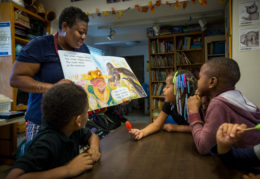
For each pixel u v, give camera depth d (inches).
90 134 36.7
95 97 39.9
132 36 219.6
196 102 36.2
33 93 44.2
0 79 95.4
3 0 94.5
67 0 124.0
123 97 44.4
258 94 94.9
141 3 112.4
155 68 193.6
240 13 96.2
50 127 27.6
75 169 23.6
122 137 41.4
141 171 24.1
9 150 92.7
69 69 39.9
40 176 21.7
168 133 44.4
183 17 157.8
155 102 188.7
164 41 185.8
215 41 169.2
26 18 103.3
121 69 50.1
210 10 138.5
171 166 25.5
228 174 23.0
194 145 34.7
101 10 119.1
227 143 22.7
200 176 22.5
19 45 101.7
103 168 25.4
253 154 23.9
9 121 71.4
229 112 28.0
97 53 244.5
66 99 25.9
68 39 42.9
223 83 31.1
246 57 96.0
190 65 183.6
